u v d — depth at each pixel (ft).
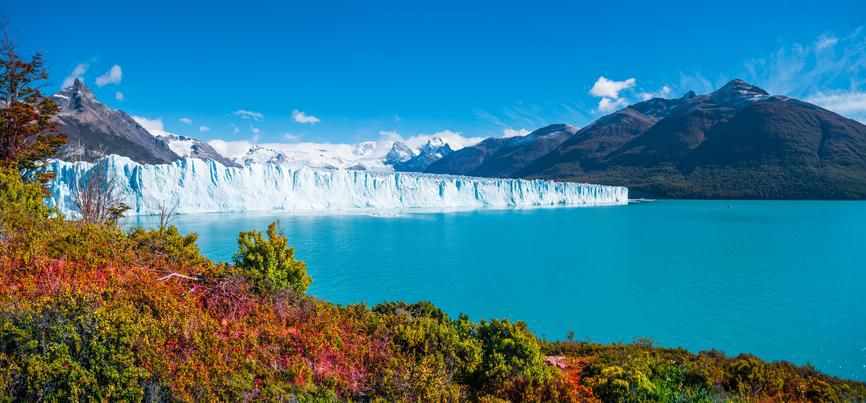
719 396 36.04
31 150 69.31
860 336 91.04
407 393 24.94
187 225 209.26
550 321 99.96
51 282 24.34
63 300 20.53
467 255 176.65
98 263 28.68
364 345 29.84
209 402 20.29
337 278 135.64
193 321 24.32
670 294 123.13
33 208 40.47
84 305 20.75
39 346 18.93
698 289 128.88
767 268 158.10
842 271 153.48
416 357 30.99
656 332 93.25
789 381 43.06
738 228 271.69
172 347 22.61
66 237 30.60
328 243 192.03
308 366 25.17
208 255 143.02
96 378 18.89
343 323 32.50
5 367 18.04
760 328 95.96
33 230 31.19
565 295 121.29
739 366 43.27
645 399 32.37
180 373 20.58
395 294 118.93
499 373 32.37
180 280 29.66
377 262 159.22
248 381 21.91
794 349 84.48
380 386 24.82
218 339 24.16
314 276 137.59
